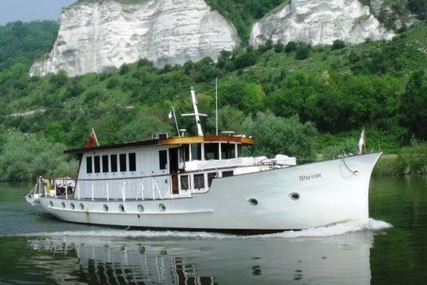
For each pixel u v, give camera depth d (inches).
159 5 6387.8
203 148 1133.1
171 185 1135.6
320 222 1009.5
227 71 5516.7
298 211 1003.3
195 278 737.0
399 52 4877.0
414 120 3442.4
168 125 3287.4
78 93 5708.7
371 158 978.1
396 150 3292.3
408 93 3609.7
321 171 985.5
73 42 6476.4
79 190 1358.3
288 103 4067.4
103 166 1279.5
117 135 3331.7
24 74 6761.8
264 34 6220.5
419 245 896.3
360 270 748.6
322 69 5024.6
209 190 1042.7
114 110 4712.1
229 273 755.4
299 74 4466.0
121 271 791.1
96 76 6072.8
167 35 6131.9
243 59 5565.9
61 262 863.1
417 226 1080.8
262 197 1007.6
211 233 1063.6
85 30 6461.6
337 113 3737.7
